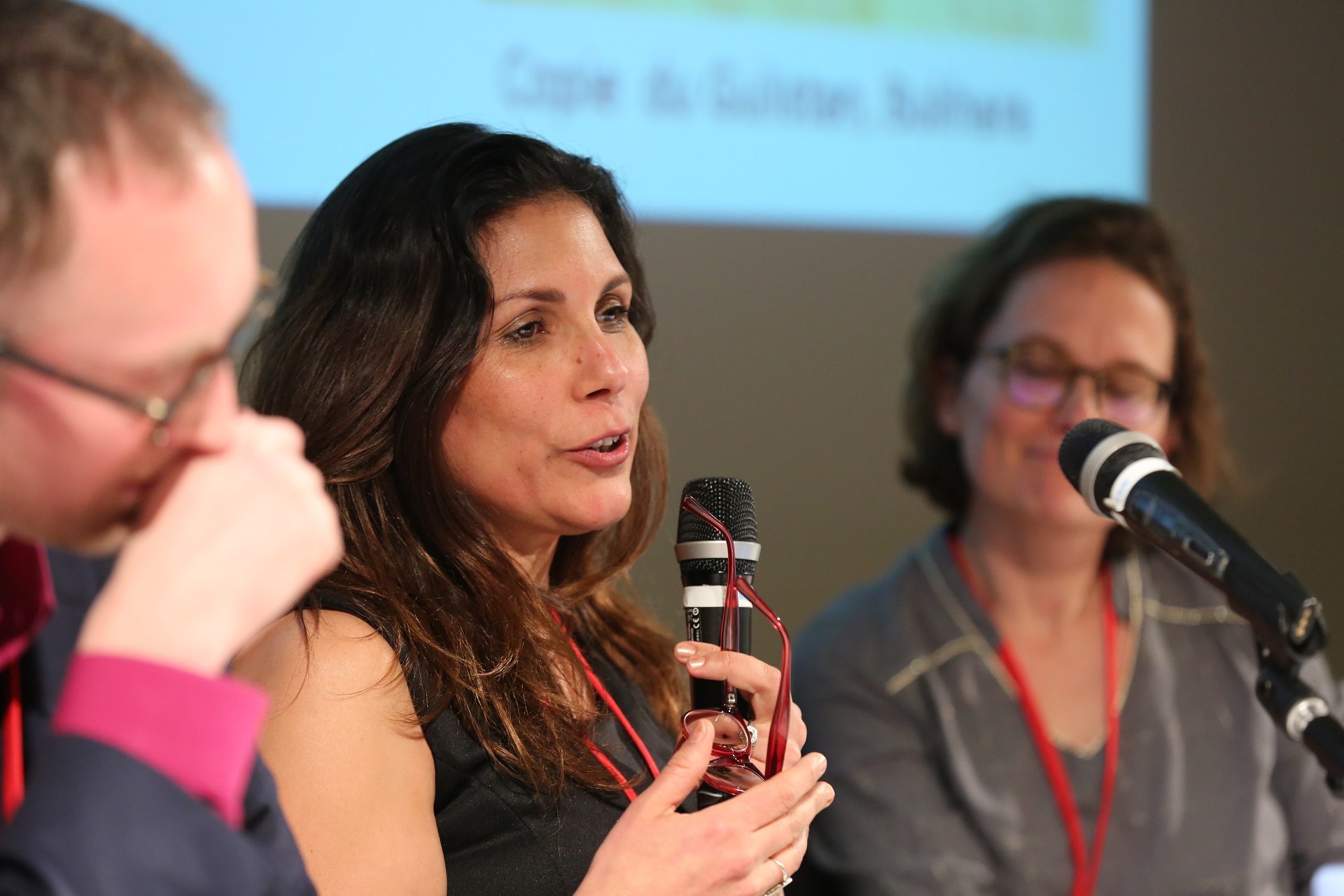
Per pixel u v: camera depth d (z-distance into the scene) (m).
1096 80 6.91
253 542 1.44
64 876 1.31
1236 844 3.89
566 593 2.79
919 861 3.77
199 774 1.39
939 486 4.40
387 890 2.10
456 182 2.48
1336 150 7.59
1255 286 7.46
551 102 5.77
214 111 1.39
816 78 6.39
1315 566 7.56
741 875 1.99
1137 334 4.04
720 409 6.38
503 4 5.66
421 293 2.42
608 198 2.80
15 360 1.31
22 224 1.25
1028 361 4.03
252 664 2.24
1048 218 4.25
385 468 2.46
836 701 3.98
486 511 2.53
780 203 6.35
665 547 4.29
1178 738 3.97
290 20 5.29
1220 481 4.57
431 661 2.30
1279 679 2.23
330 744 2.14
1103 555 4.20
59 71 1.29
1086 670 4.06
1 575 1.58
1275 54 7.46
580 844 2.36
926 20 6.62
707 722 2.17
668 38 6.07
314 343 2.48
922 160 6.57
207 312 1.35
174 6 5.12
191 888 1.37
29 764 1.61
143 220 1.30
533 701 2.41
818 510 6.58
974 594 4.09
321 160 5.33
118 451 1.38
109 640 1.39
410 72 5.48
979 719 3.93
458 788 2.30
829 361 6.52
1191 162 7.30
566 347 2.47
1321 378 7.59
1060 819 3.86
